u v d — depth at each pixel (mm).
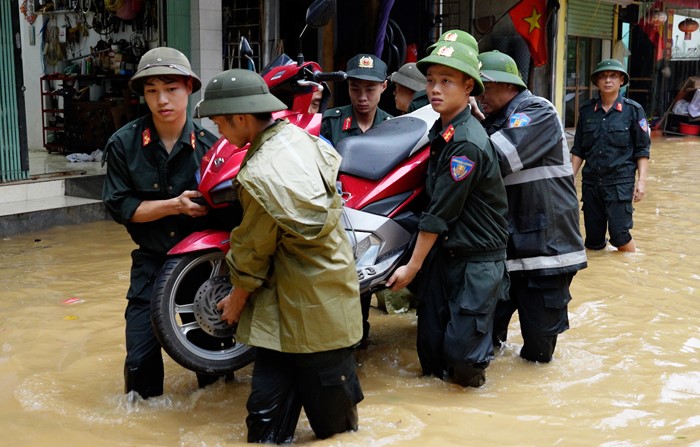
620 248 7383
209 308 3748
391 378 4312
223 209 3842
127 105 11852
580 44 18656
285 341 3176
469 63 3836
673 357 4602
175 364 4520
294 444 3383
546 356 4473
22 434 3537
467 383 4098
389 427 3551
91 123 12203
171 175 3828
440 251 4113
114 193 3777
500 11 13961
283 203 3012
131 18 11586
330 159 3242
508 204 4348
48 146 12828
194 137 3871
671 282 6312
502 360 4562
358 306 3309
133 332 3855
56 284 6215
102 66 12078
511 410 3811
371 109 5125
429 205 3961
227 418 3752
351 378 3357
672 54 23000
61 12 12742
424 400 3955
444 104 3889
